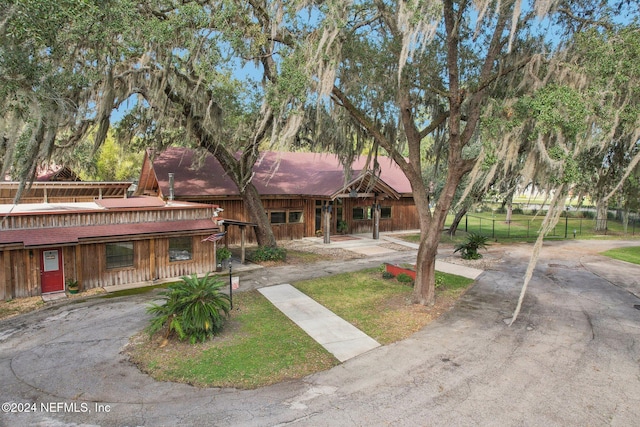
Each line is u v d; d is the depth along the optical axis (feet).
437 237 34.09
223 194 63.77
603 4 30.01
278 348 26.17
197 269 47.47
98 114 37.29
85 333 28.78
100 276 41.34
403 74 33.09
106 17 28.32
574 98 24.79
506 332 28.99
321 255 59.93
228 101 49.52
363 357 24.99
